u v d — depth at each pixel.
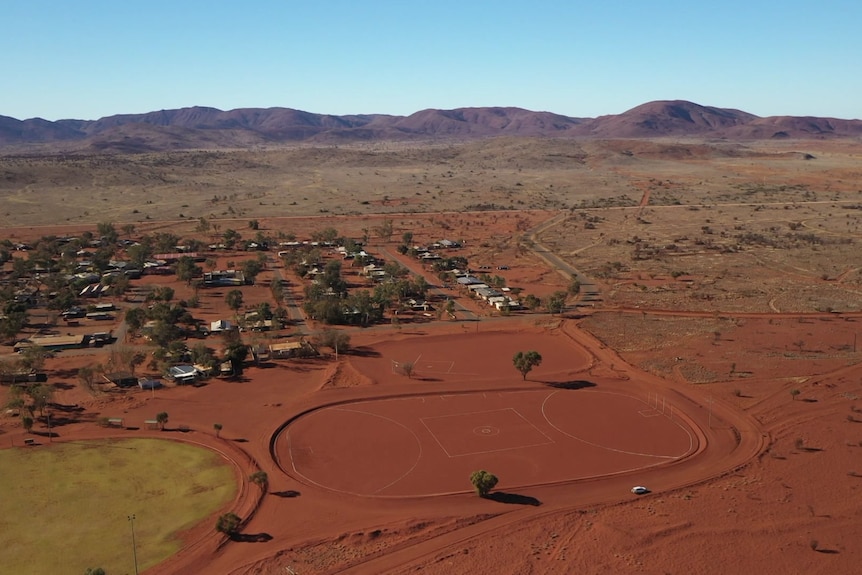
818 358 124.31
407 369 119.06
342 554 66.94
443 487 80.69
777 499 76.31
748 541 68.00
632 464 86.50
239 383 115.56
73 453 88.94
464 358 129.62
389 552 67.31
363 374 119.88
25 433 95.19
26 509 75.12
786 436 93.19
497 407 105.50
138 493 78.75
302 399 107.94
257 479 80.38
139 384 113.69
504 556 66.25
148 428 97.06
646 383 115.00
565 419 100.75
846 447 89.00
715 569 63.44
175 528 71.50
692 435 94.94
